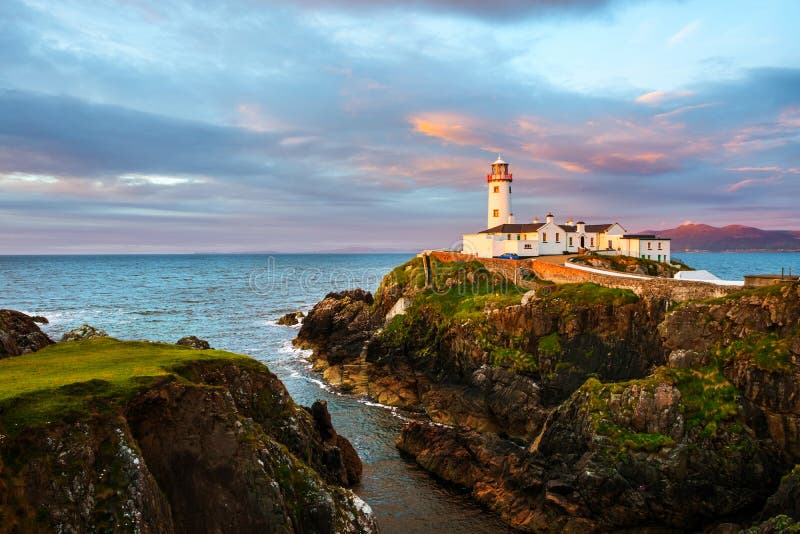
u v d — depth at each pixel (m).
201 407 23.72
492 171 107.69
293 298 153.75
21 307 127.62
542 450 39.00
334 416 52.22
